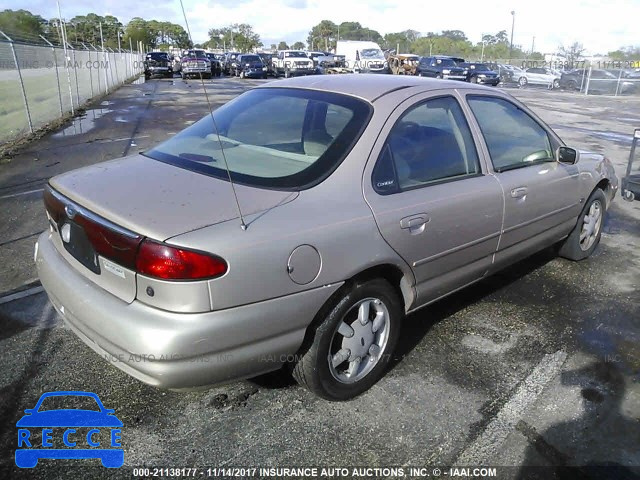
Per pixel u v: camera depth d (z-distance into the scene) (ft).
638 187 20.58
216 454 8.32
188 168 9.41
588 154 16.16
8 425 8.77
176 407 9.35
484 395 9.89
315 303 8.30
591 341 11.90
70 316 8.50
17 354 10.69
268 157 9.54
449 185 10.65
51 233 9.89
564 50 192.54
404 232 9.43
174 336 7.14
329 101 10.44
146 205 8.00
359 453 8.41
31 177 25.48
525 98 82.84
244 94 12.27
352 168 9.12
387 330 9.84
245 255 7.43
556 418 9.32
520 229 12.67
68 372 10.17
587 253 16.52
